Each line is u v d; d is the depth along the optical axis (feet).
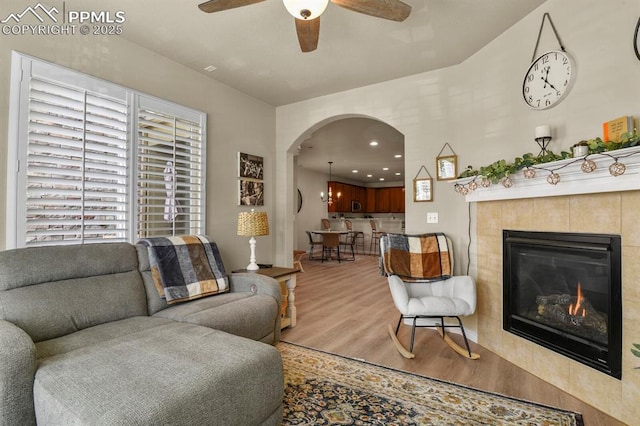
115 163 8.62
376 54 9.73
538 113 7.73
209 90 11.29
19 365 4.20
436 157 10.71
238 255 12.36
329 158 26.68
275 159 14.29
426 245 9.91
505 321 8.34
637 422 5.58
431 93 10.86
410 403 6.25
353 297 14.49
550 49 7.40
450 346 9.02
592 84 6.57
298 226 31.19
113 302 6.91
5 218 6.75
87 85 8.04
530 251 7.75
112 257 7.40
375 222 32.81
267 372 5.02
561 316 6.99
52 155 7.46
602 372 6.09
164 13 7.74
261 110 13.57
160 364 4.55
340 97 12.69
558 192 6.81
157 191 9.47
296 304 13.30
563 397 6.55
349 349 8.79
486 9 7.67
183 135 10.35
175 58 9.95
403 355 8.36
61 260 6.58
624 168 5.48
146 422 3.46
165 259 8.19
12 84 6.88
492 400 6.39
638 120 5.82
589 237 6.41
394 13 6.17
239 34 8.66
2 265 5.87
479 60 9.54
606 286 6.13
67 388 3.97
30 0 7.16
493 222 8.88
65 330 6.07
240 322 7.36
